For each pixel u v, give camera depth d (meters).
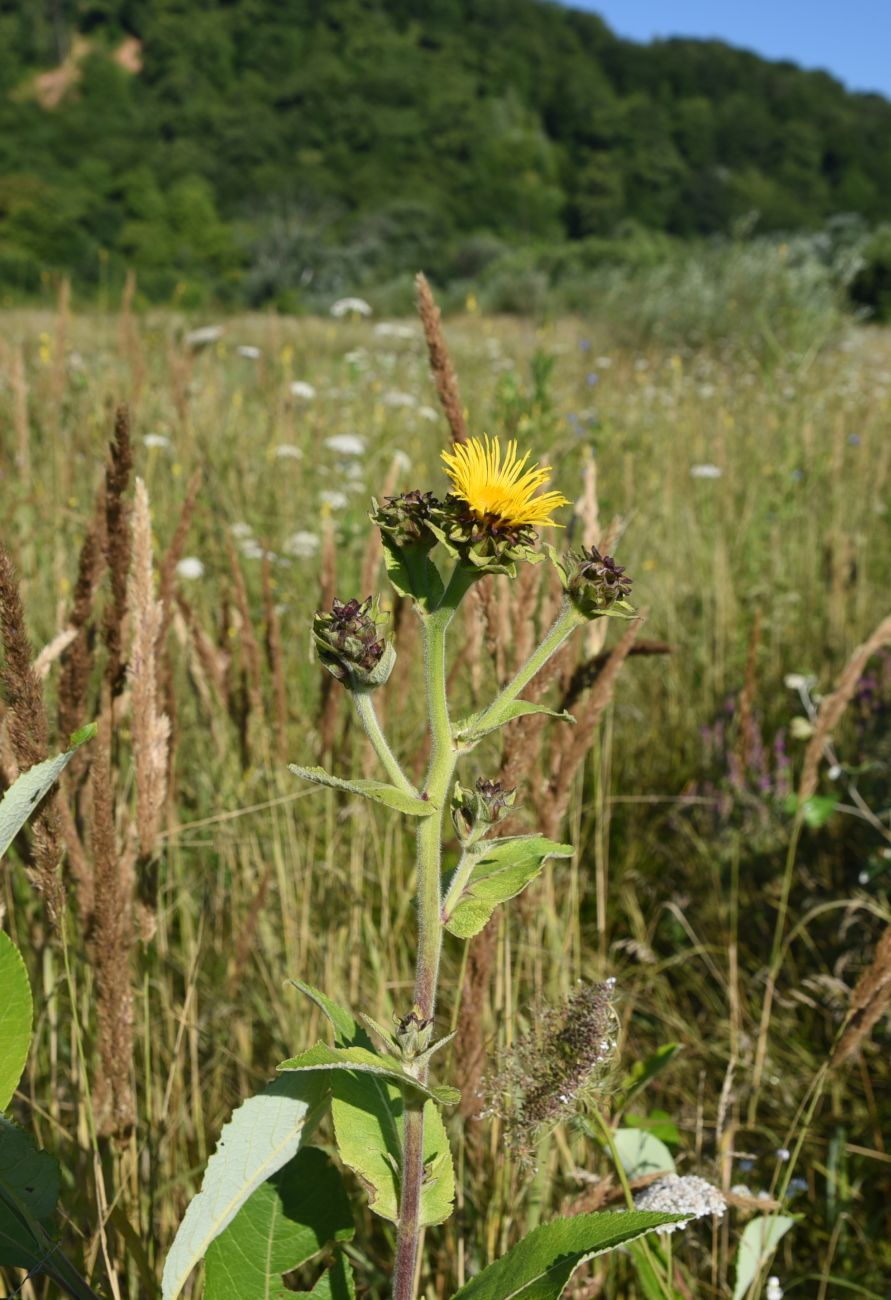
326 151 58.91
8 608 1.31
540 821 2.04
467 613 2.19
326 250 36.97
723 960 3.18
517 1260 1.25
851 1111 2.70
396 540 1.18
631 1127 2.00
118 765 1.90
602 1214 1.24
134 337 4.75
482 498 1.16
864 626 4.46
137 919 1.72
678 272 17.22
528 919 2.04
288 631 3.68
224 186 55.22
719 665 4.32
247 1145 1.38
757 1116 2.68
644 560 5.12
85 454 4.45
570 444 4.35
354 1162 1.30
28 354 6.00
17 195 37.47
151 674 1.59
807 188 65.81
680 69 67.94
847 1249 2.35
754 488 5.27
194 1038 2.03
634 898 3.29
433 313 1.89
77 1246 1.69
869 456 6.09
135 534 1.56
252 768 2.62
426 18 69.56
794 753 3.95
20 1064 1.28
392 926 2.78
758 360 11.05
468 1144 1.93
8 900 2.23
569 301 19.95
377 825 2.89
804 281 15.15
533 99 64.94
